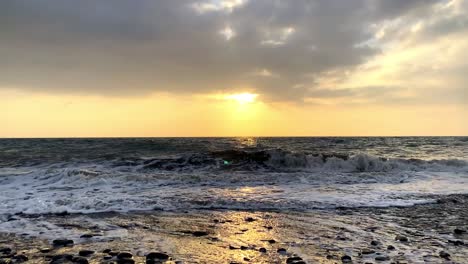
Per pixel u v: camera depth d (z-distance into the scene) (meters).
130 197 10.03
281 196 10.39
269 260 5.15
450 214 8.39
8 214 8.12
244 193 10.84
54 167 17.03
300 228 7.09
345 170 17.06
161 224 7.37
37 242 6.03
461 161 17.88
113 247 5.79
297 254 5.44
